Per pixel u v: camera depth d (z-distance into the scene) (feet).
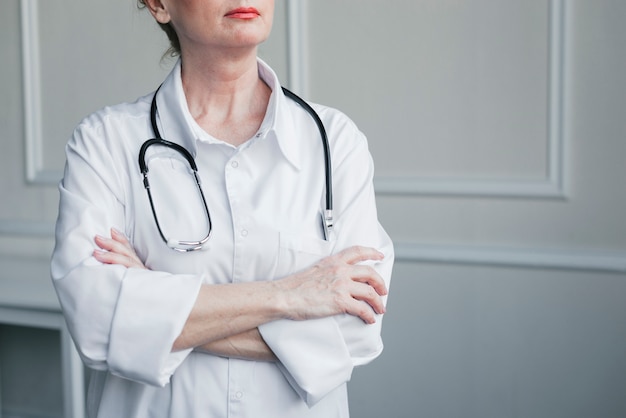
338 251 3.81
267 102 3.93
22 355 9.05
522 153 6.88
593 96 6.59
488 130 6.98
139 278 3.46
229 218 3.67
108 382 3.79
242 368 3.62
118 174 3.76
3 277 8.04
